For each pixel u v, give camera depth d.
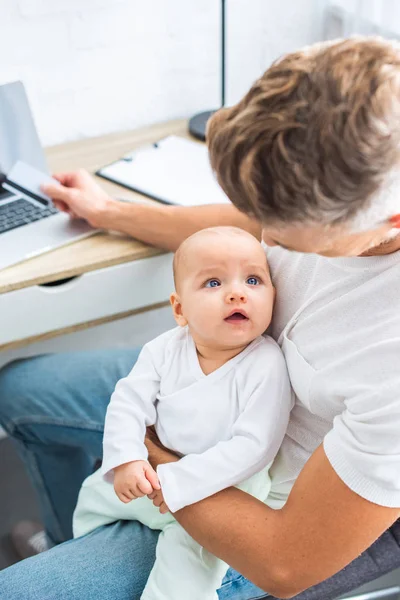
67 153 1.62
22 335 1.30
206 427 0.95
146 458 0.96
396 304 0.78
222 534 0.86
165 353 1.02
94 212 1.33
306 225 0.66
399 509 0.76
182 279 0.97
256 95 0.64
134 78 1.70
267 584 0.83
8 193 1.42
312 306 0.88
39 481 1.37
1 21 1.50
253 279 0.95
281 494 0.99
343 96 0.60
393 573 1.40
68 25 1.56
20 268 1.27
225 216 1.21
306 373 0.87
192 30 1.70
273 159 0.62
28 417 1.27
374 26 1.67
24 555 1.57
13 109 1.39
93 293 1.32
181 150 1.59
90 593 0.95
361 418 0.76
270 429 0.90
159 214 1.28
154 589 0.94
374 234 0.70
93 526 1.09
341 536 0.77
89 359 1.33
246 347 0.96
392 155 0.61
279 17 1.78
